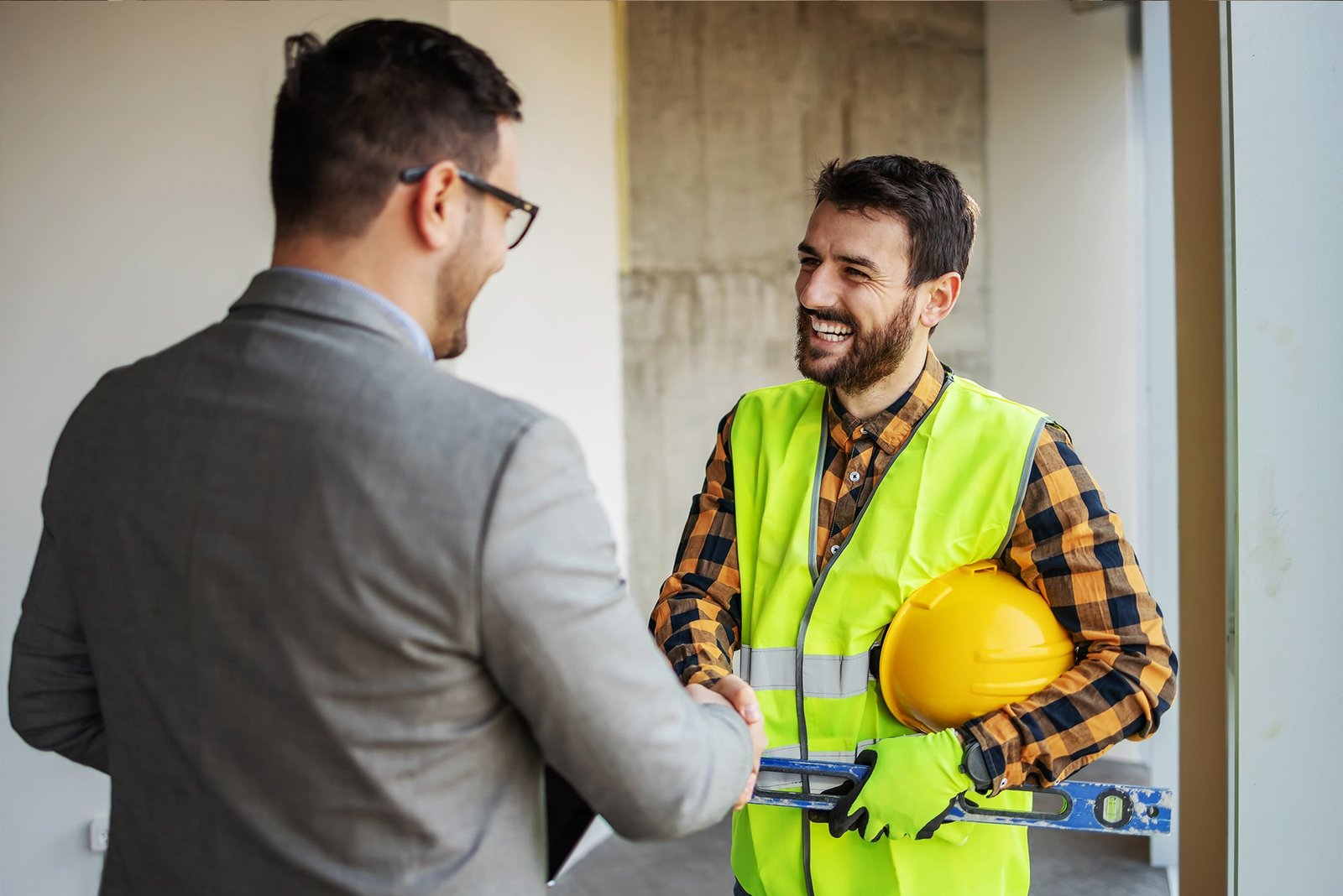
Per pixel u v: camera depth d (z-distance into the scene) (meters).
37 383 2.02
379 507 0.73
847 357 1.23
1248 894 1.27
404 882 0.77
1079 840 2.82
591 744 0.77
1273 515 1.26
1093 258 3.46
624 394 3.52
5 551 2.01
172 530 0.78
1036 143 3.52
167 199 2.11
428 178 0.80
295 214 0.82
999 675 1.15
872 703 1.24
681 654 1.26
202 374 0.81
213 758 0.79
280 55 2.21
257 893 0.80
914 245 1.21
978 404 1.26
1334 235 1.24
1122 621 1.16
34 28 1.97
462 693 0.77
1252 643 1.26
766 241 3.62
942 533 1.20
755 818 1.29
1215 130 1.38
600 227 2.99
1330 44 1.23
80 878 2.10
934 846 1.23
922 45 3.60
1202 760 1.42
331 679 0.75
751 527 1.35
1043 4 3.48
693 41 3.48
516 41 2.57
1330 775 1.27
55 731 0.96
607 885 2.71
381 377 0.77
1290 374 1.25
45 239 2.01
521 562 0.73
